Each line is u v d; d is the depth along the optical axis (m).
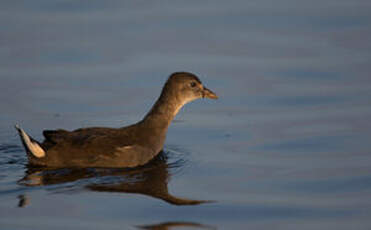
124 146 16.12
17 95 20.14
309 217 13.09
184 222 12.83
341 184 14.73
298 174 15.39
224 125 18.84
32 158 15.95
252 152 16.92
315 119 18.73
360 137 17.41
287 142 17.42
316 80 21.02
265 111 19.50
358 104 19.39
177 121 19.34
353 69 21.47
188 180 15.16
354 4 26.44
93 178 15.14
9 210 13.19
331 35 23.86
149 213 13.24
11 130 18.28
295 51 22.78
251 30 24.31
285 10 26.03
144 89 20.72
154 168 16.03
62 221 12.73
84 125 18.52
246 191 14.46
